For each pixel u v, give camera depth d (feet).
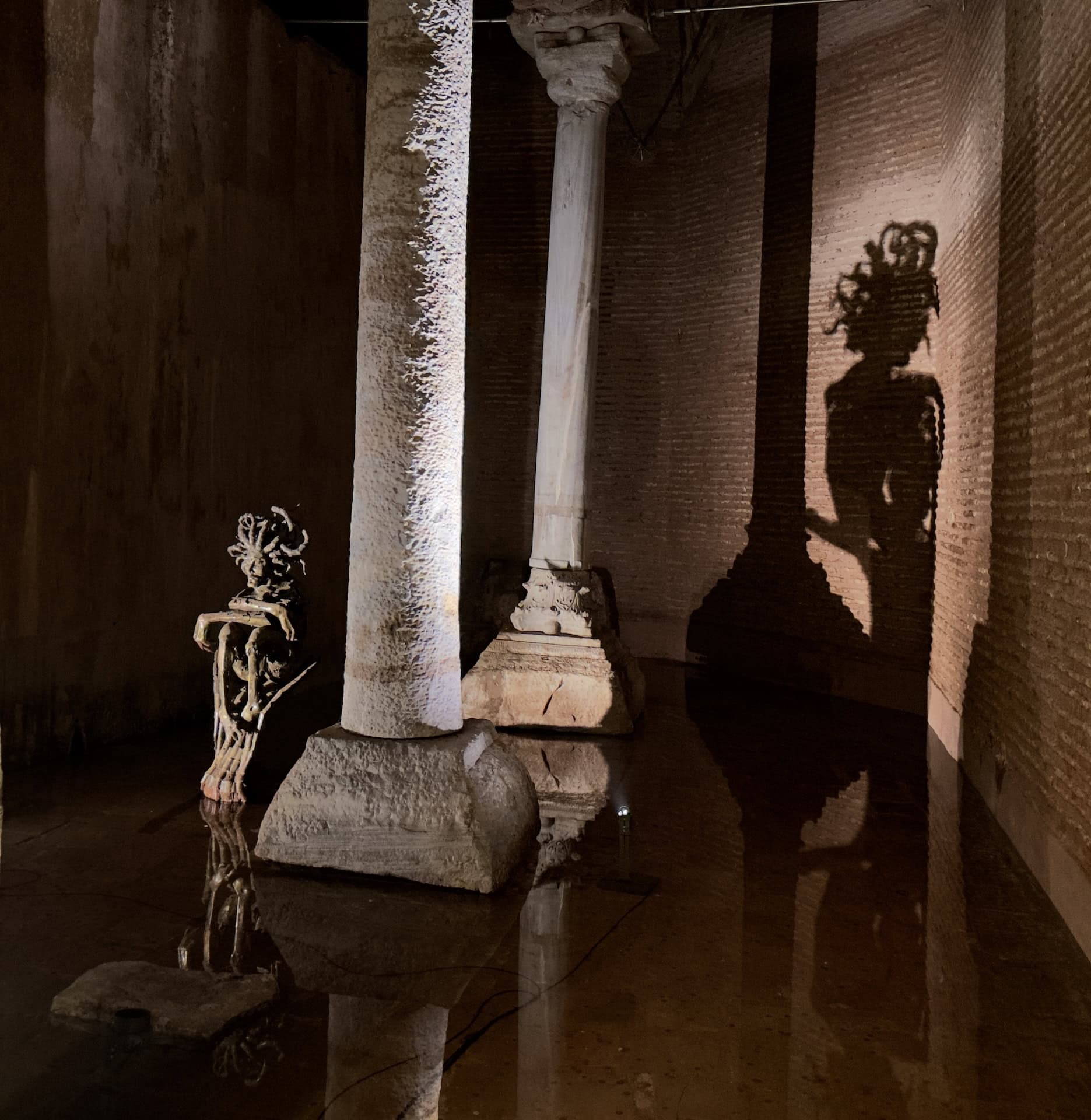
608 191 39.78
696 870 17.44
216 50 26.78
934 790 22.84
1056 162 18.37
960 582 26.22
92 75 22.82
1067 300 17.30
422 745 16.85
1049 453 18.12
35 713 22.30
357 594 17.08
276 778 21.71
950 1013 12.69
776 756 25.50
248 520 20.51
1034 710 18.49
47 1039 11.26
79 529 23.03
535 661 27.81
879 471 31.86
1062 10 18.25
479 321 40.37
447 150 16.72
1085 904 14.67
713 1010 12.55
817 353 33.99
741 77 36.81
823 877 17.33
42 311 21.80
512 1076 10.88
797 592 34.68
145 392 24.77
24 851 17.17
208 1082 10.54
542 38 28.14
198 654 26.96
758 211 36.17
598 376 40.06
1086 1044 12.04
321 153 31.71
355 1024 11.89
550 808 20.63
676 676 36.14
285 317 30.19
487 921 15.01
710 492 38.06
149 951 13.56
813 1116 10.39
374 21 16.70
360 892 15.87
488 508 40.34
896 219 31.42
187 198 25.89
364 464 16.89
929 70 30.40
